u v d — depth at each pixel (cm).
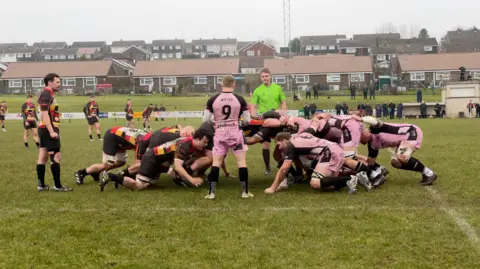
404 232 645
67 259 570
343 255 568
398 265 536
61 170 1230
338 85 7412
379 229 659
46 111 915
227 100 842
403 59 7700
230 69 7962
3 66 10175
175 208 791
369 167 941
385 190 910
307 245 602
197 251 589
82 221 720
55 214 761
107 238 641
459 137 2056
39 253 590
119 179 937
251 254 576
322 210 763
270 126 993
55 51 14712
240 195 890
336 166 902
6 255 584
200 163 966
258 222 702
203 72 7950
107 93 7631
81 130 3034
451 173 1081
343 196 864
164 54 15750
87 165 1328
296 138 913
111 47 15962
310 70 7431
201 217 735
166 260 563
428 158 1343
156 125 3584
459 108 4297
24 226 696
